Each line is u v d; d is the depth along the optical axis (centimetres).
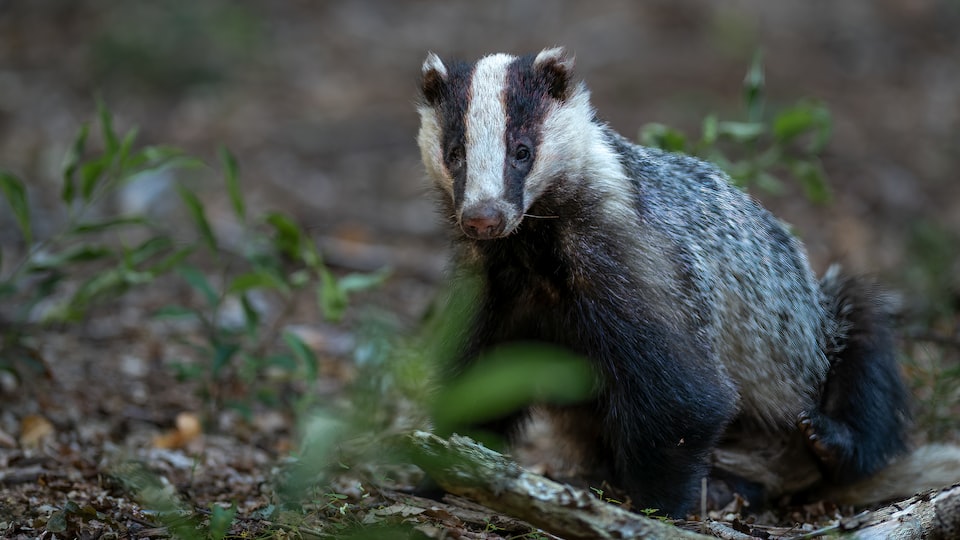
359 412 1127
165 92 2531
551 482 741
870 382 1052
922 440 1170
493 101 931
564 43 2839
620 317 941
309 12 2995
